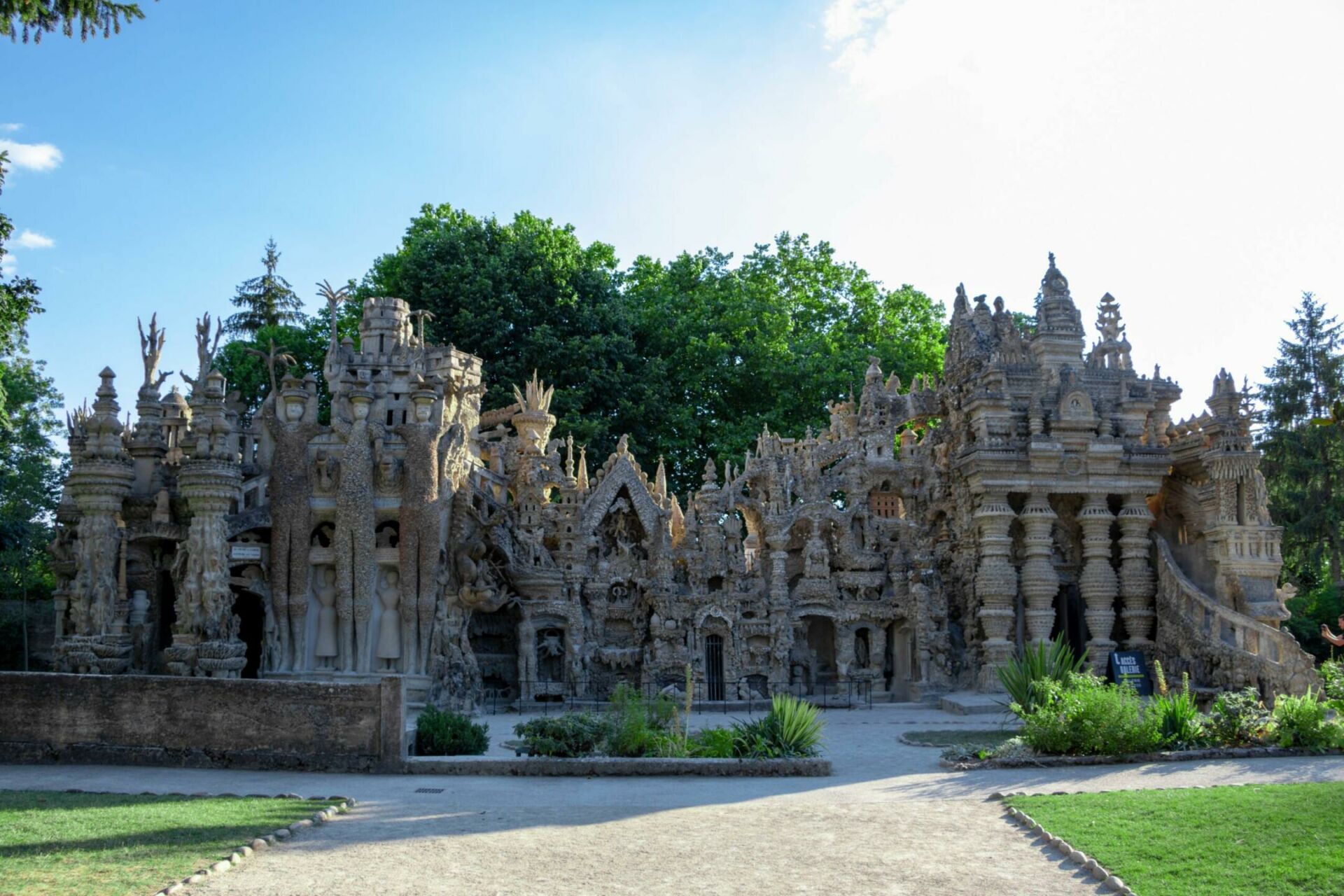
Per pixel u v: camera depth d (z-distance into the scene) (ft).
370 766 77.61
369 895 45.29
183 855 49.67
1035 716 84.99
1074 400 140.26
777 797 68.44
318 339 232.94
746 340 230.48
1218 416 138.41
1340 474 208.64
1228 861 48.14
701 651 136.77
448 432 125.80
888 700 141.38
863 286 257.55
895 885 46.98
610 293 220.02
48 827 55.21
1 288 108.58
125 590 120.16
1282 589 134.72
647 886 46.93
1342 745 82.28
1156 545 141.59
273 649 122.31
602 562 141.79
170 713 80.02
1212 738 84.84
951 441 150.92
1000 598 137.39
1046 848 53.06
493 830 57.52
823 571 144.25
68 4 77.51
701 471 224.53
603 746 81.51
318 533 127.75
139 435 127.95
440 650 121.08
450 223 223.10
